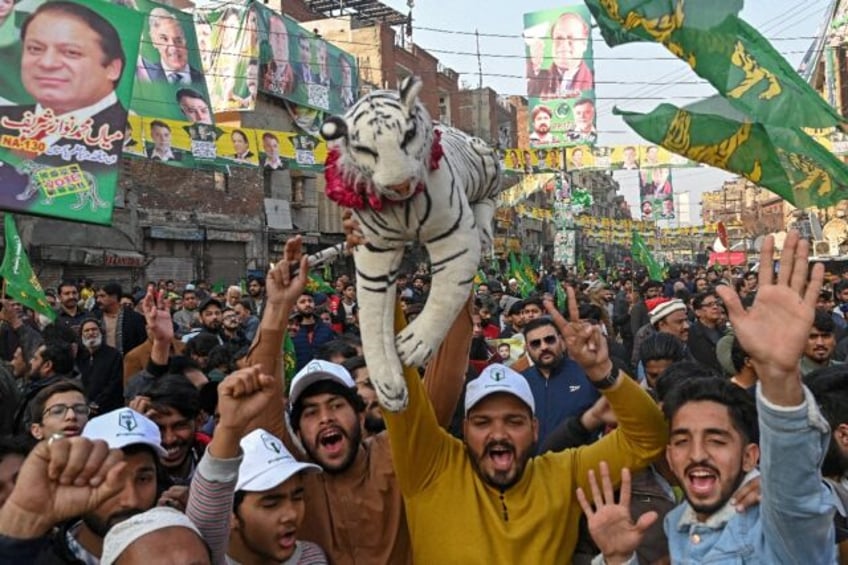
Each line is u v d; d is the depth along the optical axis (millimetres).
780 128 4879
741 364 5133
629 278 20438
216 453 2705
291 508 3020
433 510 3215
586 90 23234
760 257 2340
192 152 13289
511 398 3215
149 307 5383
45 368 5895
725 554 2531
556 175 30703
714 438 2637
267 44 24969
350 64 29750
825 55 20188
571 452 3412
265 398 2748
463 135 3221
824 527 2346
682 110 5062
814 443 2277
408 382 3117
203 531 2676
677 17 4664
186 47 21328
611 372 3111
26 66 5098
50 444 2109
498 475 3191
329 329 9203
